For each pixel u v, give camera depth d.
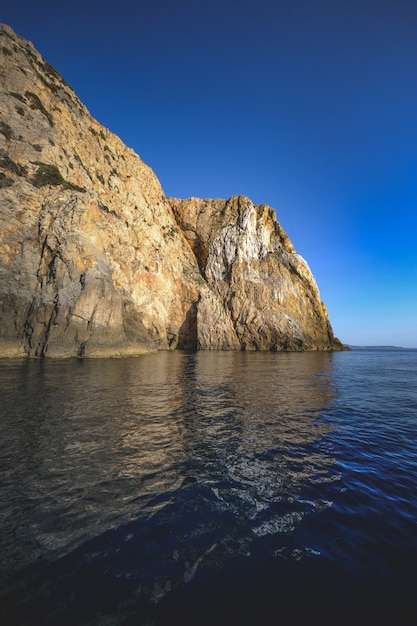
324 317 63.81
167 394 13.11
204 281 60.22
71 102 41.97
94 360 25.52
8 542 3.79
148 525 4.23
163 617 2.83
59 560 3.53
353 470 6.18
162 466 6.13
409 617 2.87
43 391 12.62
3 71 32.78
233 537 4.02
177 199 67.38
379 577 3.37
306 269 63.22
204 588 3.18
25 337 25.91
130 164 51.88
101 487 5.22
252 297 59.06
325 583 3.27
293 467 6.27
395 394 15.08
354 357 46.50
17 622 2.74
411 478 5.88
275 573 3.39
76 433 7.77
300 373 22.50
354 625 2.77
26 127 31.30
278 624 2.77
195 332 53.97
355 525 4.33
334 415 10.56
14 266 26.52
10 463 5.99
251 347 56.59
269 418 9.88
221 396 13.16
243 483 5.54
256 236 65.56
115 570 3.40
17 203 27.47
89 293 27.28
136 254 43.06
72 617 2.81
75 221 28.47
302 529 4.21
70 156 35.41
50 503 4.68
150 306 44.50
